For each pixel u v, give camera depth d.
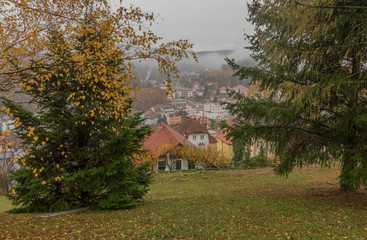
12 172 10.49
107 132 10.51
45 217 9.23
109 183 10.73
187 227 8.02
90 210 10.70
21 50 6.30
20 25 6.26
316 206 9.85
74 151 10.75
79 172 10.17
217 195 13.91
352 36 9.20
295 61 10.59
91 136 10.70
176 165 36.44
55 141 10.19
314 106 9.34
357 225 7.66
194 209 10.51
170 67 6.62
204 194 15.17
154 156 31.81
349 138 9.83
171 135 38.38
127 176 11.12
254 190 15.07
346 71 9.29
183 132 58.38
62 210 10.53
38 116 9.82
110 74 7.05
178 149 34.53
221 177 24.08
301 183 16.48
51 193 10.90
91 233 7.38
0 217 9.48
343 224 7.78
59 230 7.64
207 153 34.81
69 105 10.38
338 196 11.12
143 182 12.01
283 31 10.73
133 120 11.33
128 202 11.04
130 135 10.05
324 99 9.16
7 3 5.84
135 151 10.82
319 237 6.88
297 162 11.29
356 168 8.24
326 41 10.12
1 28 6.02
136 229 7.80
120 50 6.54
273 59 10.30
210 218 9.06
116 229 7.74
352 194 11.21
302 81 10.69
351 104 9.40
